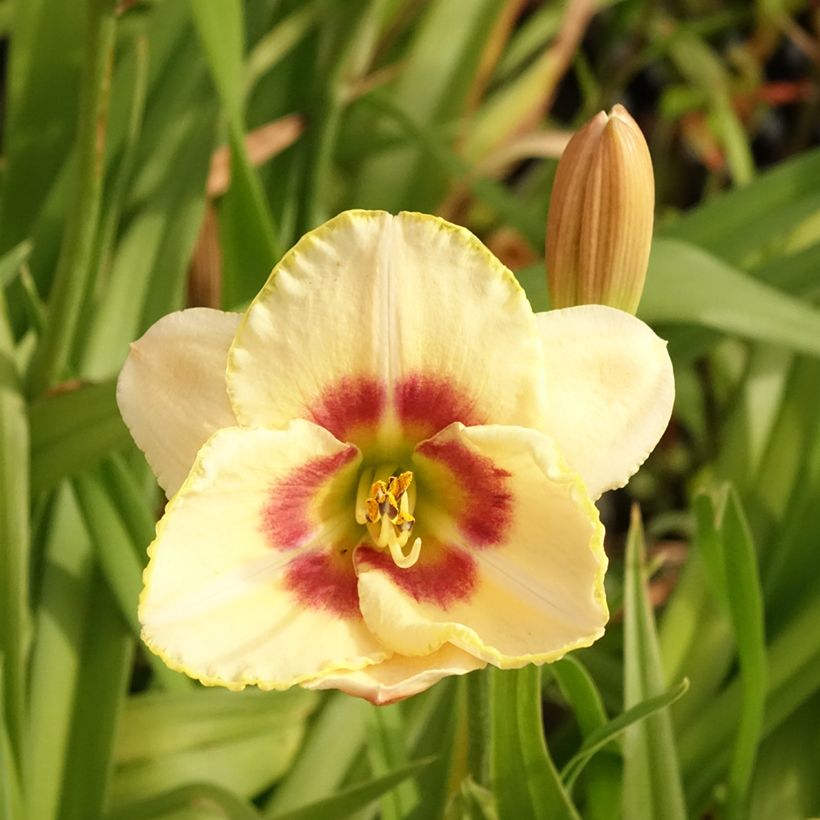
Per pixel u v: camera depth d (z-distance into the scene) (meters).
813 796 0.61
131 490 0.62
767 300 0.62
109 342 0.66
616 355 0.49
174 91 0.69
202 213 0.67
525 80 0.87
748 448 0.68
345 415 0.49
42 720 0.61
